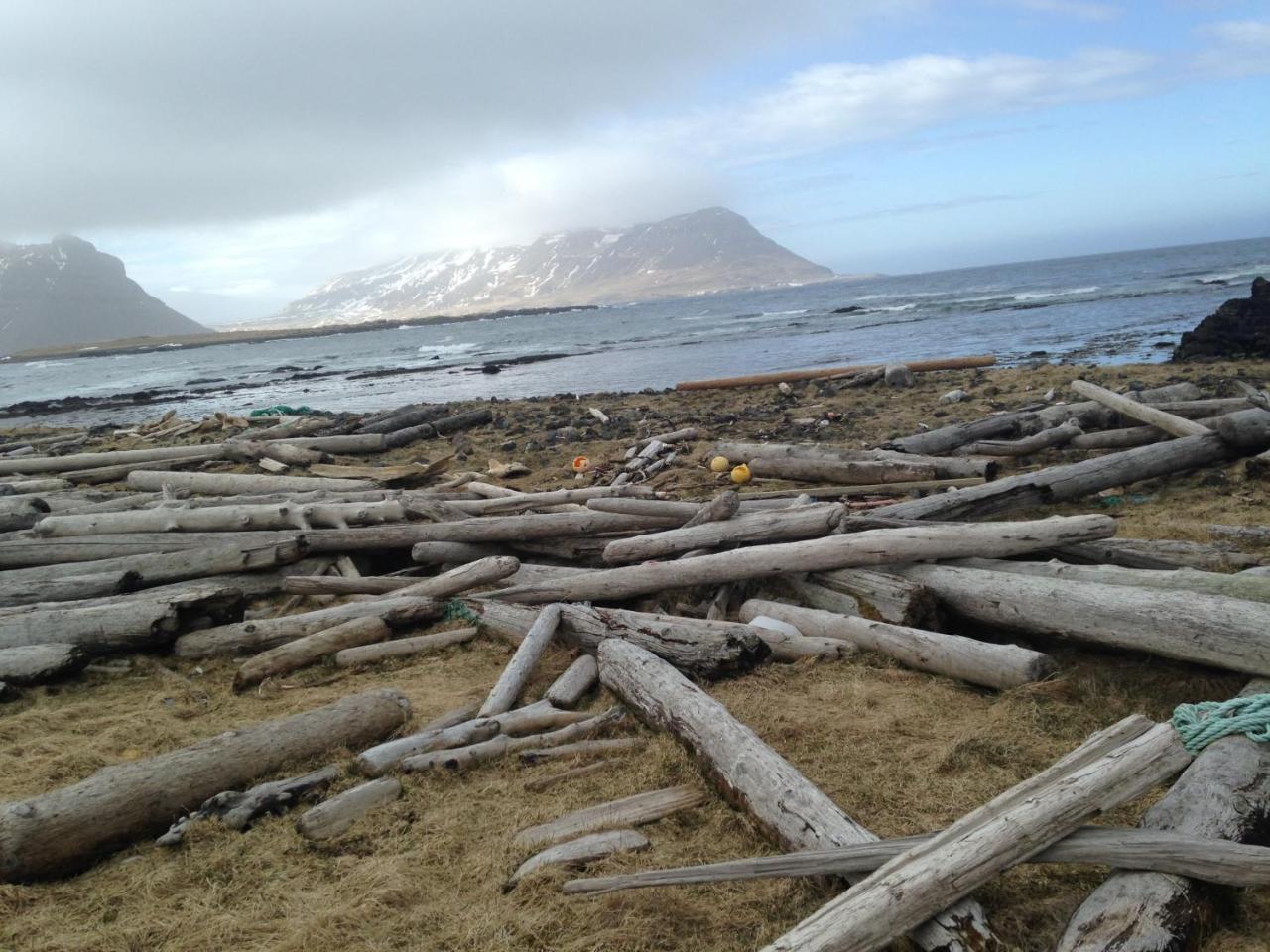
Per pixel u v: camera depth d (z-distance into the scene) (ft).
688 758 15.14
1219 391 44.42
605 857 12.41
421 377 128.57
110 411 113.19
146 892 12.23
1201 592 17.57
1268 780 11.27
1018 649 17.03
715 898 11.46
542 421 61.26
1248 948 9.84
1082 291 167.63
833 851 10.88
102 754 16.48
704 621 19.56
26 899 12.11
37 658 20.66
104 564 26.37
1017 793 10.92
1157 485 31.12
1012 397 51.88
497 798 14.42
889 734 15.67
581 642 20.61
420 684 19.81
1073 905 10.71
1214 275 177.78
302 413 75.31
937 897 9.53
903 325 126.72
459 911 11.44
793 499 28.91
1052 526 20.17
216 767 14.69
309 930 11.07
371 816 13.96
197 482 40.52
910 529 21.04
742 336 144.15
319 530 28.27
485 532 26.78
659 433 51.13
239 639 22.07
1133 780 10.98
